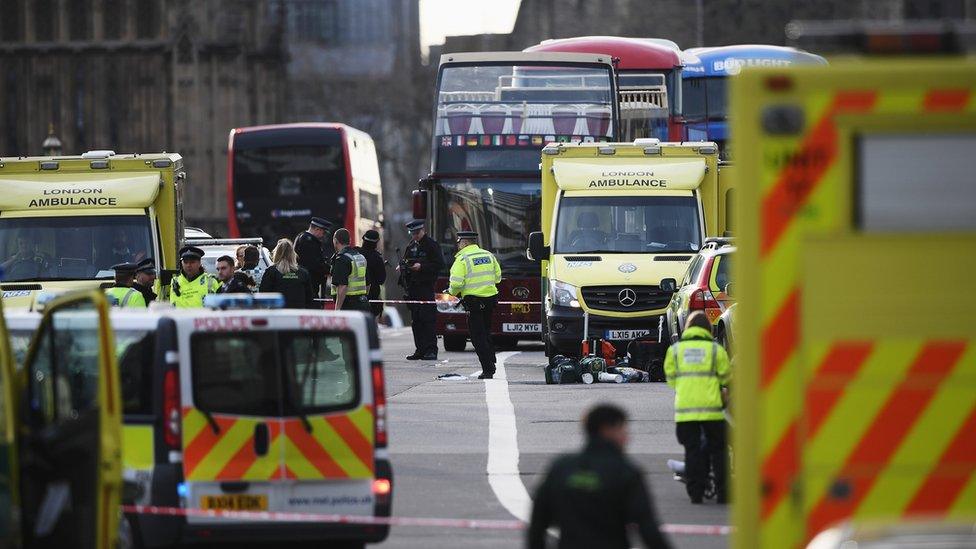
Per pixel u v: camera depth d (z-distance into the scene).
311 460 36.12
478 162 106.56
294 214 154.62
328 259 91.00
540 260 92.50
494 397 69.69
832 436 23.81
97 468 26.80
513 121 106.62
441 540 39.88
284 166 155.00
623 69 112.44
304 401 36.28
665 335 84.00
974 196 23.72
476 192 106.38
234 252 99.19
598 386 74.44
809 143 23.78
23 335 38.84
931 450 23.75
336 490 36.25
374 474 36.47
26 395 31.48
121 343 36.25
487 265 79.50
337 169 154.88
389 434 58.53
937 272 23.75
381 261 93.50
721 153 122.31
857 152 23.80
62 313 30.81
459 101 106.88
